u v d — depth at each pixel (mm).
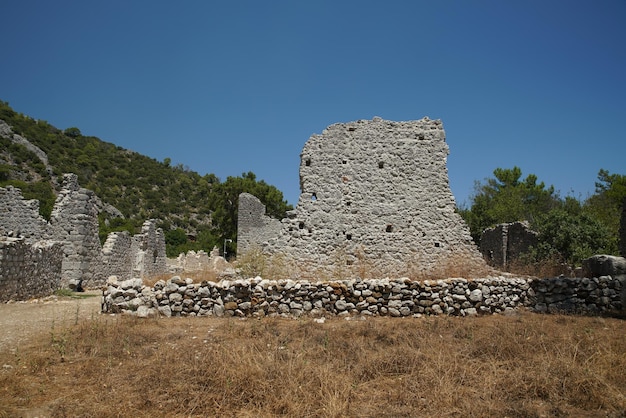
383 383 6285
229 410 5410
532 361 6922
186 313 10336
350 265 15328
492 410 5387
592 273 12758
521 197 40500
